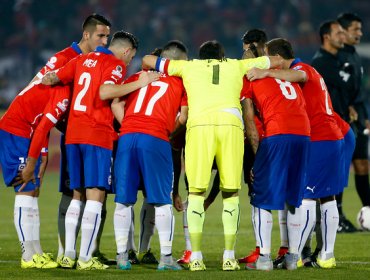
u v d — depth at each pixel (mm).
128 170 23094
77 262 23484
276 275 21797
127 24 115312
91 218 23203
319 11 116375
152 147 22906
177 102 23672
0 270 23062
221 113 22938
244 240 33031
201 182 22938
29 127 24078
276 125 23266
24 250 23891
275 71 23844
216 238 33656
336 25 35156
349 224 35688
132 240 25578
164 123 23250
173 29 114688
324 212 24438
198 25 115688
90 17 25906
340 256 27406
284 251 25703
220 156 23031
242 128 23297
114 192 25016
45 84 23844
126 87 23188
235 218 23266
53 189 62156
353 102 36656
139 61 93438
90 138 23219
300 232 23781
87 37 25922
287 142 23156
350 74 35656
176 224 39938
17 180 23859
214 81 23281
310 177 24328
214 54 24078
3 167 23953
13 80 97625
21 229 23812
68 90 24078
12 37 109062
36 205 24266
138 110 23312
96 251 26047
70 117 23641
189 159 23109
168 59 23984
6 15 111000
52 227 39062
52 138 80125
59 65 25734
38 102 23891
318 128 24484
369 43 106938
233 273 22188
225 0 118500
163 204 23250
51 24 112438
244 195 57406
